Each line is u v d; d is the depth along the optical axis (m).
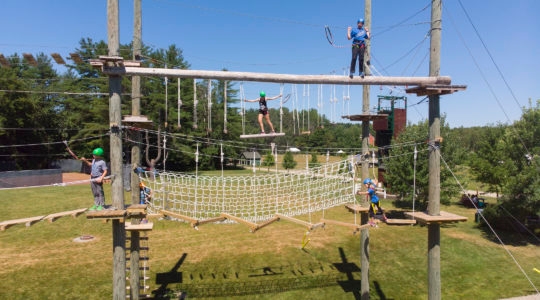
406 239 18.92
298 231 19.59
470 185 41.16
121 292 7.73
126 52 49.03
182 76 7.67
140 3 10.46
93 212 7.09
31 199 26.48
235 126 54.88
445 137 23.42
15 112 41.53
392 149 23.83
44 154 45.44
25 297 11.39
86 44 50.25
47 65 55.41
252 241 17.64
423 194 22.92
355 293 12.98
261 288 12.94
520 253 17.70
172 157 48.88
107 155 46.41
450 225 22.86
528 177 18.58
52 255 14.94
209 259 15.19
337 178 13.90
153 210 12.62
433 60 8.70
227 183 25.88
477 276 14.95
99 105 43.59
